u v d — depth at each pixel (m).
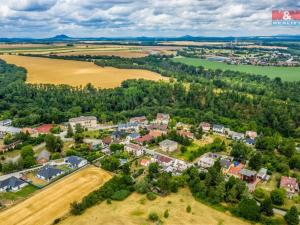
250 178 168.38
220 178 158.38
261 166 184.38
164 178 155.38
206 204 146.38
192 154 196.88
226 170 178.50
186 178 164.00
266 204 138.88
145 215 136.88
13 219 132.88
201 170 178.25
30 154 191.25
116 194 150.50
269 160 190.25
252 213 135.00
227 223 132.75
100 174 173.38
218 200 146.50
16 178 161.12
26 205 143.00
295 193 158.88
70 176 170.88
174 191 157.12
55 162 185.50
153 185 161.00
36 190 155.75
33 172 175.25
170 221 132.62
